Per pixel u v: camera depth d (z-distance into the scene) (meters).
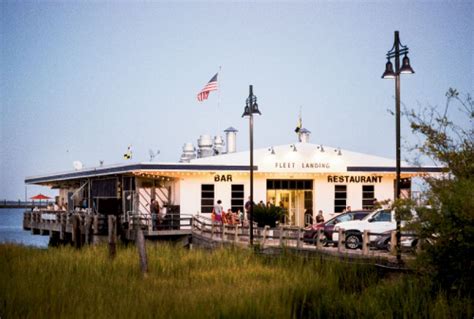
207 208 44.22
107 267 25.67
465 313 18.03
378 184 46.44
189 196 44.00
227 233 35.03
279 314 18.00
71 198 55.75
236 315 17.48
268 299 18.95
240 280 22.92
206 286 21.95
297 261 26.20
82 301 18.48
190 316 16.88
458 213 19.33
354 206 46.09
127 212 42.75
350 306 19.61
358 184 46.25
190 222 40.00
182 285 22.25
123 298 18.94
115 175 49.38
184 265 26.36
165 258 27.53
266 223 39.97
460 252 19.58
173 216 43.75
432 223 19.89
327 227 31.33
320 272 24.06
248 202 40.44
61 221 46.53
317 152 45.22
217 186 44.44
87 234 40.19
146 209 45.53
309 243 31.83
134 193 45.97
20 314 17.39
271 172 44.50
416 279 20.44
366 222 30.50
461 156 20.92
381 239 26.81
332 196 45.91
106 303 18.17
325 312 19.64
